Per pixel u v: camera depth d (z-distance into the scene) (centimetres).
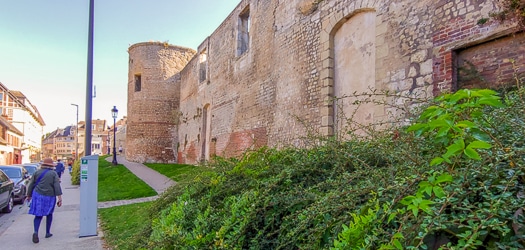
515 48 450
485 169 142
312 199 219
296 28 941
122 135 5044
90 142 674
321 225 188
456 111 154
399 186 158
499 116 180
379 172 201
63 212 862
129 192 1148
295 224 213
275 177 267
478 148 139
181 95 2452
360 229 151
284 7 1012
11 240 589
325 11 823
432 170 155
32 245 555
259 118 1133
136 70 2523
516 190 135
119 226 650
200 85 1945
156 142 2436
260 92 1139
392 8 633
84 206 616
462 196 137
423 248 132
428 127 163
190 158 2091
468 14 502
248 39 1364
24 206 1073
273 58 1061
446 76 521
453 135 152
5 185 915
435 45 545
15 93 4534
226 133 1450
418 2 582
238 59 1362
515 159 142
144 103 2461
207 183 320
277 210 235
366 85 691
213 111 1662
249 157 340
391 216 138
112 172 1831
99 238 597
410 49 589
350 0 740
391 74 621
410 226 137
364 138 326
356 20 736
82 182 619
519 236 120
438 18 546
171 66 2511
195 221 255
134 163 2320
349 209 186
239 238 222
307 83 873
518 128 168
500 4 460
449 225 131
